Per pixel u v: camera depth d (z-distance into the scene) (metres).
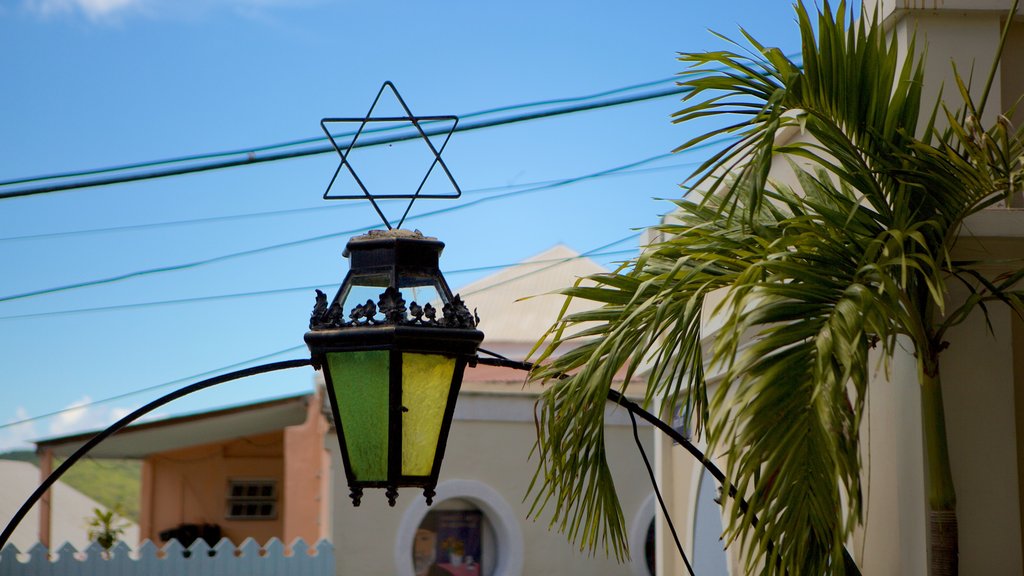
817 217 4.65
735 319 3.78
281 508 19.91
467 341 4.11
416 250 4.22
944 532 4.72
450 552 13.41
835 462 3.60
